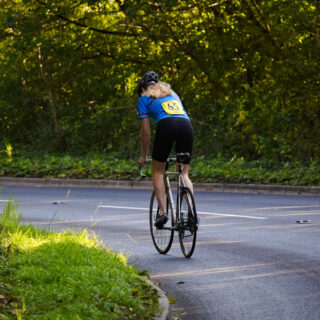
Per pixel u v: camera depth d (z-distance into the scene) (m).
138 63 74.00
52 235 24.28
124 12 66.75
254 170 54.88
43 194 48.97
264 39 64.38
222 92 68.75
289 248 25.20
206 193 49.03
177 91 71.44
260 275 20.73
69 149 77.25
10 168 64.06
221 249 25.33
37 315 14.01
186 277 20.72
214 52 67.19
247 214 35.62
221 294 18.56
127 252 24.95
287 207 38.59
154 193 25.70
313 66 58.88
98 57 75.38
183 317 16.50
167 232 24.38
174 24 66.69
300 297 18.00
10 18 68.88
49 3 66.75
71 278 16.67
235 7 65.06
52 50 73.69
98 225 32.06
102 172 60.84
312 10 56.19
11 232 23.33
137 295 16.50
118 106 77.00
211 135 69.19
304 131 59.81
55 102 77.81
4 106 77.19
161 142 23.09
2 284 15.77
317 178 50.03
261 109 62.69
